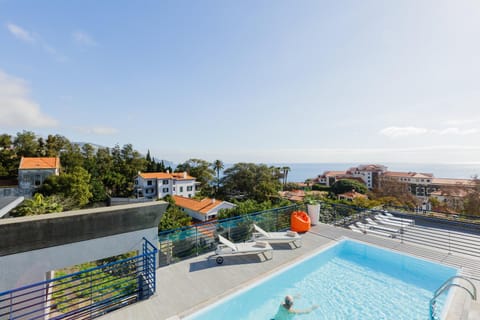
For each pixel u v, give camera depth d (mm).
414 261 6281
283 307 4297
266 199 40375
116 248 4816
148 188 46562
